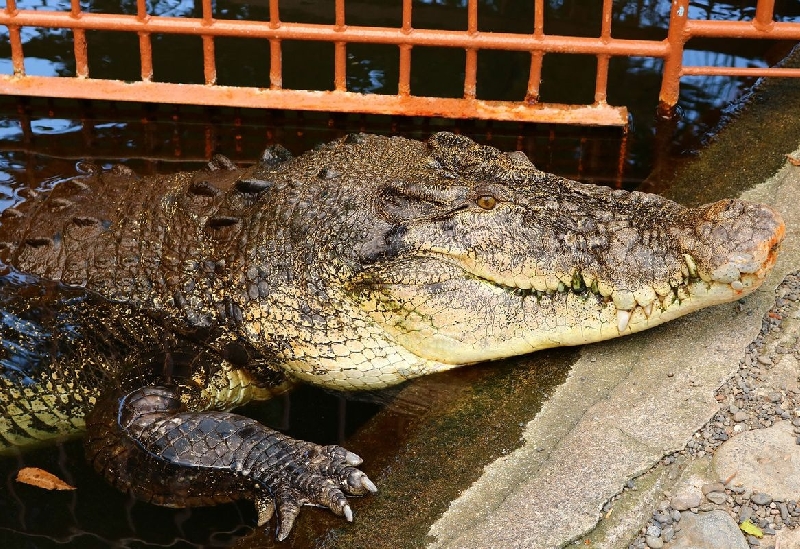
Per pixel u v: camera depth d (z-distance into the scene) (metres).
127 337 2.59
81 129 3.16
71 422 2.58
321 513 2.33
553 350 2.54
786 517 2.23
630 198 2.52
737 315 2.51
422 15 3.52
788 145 2.92
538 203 2.49
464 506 2.27
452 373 2.56
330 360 2.56
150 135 3.14
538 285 2.47
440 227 2.48
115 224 2.69
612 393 2.41
